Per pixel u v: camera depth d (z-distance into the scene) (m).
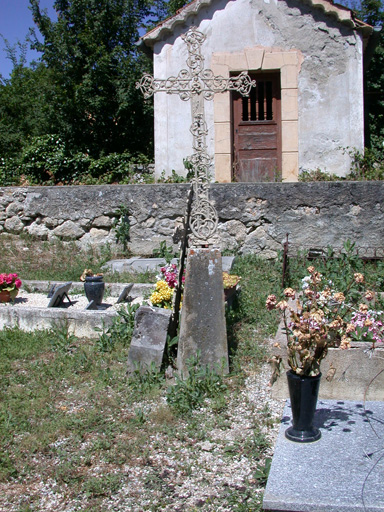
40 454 4.17
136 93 17.27
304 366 3.87
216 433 4.38
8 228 10.87
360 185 9.14
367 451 3.71
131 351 5.36
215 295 5.27
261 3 11.36
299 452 3.74
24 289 8.60
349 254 8.57
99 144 17.78
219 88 5.59
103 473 3.91
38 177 14.22
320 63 11.32
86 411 4.73
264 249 9.53
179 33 11.63
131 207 10.11
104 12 18.17
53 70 17.92
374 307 6.30
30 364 5.72
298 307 4.19
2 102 25.03
